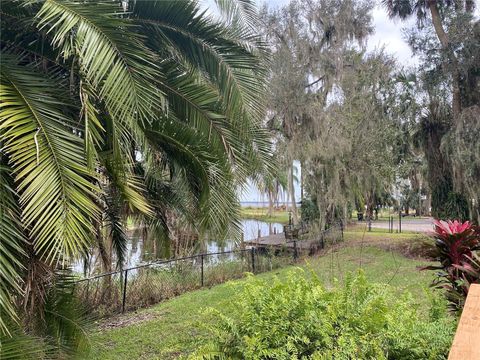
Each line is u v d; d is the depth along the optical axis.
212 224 4.22
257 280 2.81
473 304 1.71
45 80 2.88
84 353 3.54
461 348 1.31
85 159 2.61
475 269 2.96
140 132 3.11
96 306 6.07
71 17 2.51
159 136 3.89
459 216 10.42
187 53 3.74
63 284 3.55
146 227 6.16
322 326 2.15
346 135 11.66
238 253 9.27
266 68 4.05
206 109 3.82
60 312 3.43
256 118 3.84
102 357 4.34
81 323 3.63
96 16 2.57
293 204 13.09
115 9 2.83
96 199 3.02
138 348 4.62
